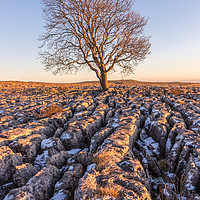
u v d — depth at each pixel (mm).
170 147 6262
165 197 4012
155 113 9250
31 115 10695
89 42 20875
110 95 16859
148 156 5492
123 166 4180
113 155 4734
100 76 22719
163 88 23656
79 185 3391
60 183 4176
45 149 5938
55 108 11125
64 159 5500
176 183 4691
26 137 6375
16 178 4336
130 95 16844
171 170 5391
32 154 5621
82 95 18984
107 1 17938
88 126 7762
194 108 10258
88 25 19344
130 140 6125
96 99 14766
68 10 18234
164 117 8438
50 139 6422
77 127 7586
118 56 19938
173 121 7895
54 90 27031
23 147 5605
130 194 3016
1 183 4438
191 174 4355
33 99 17625
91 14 18656
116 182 3418
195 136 5938
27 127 7480
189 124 8195
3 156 4707
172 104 11875
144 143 6957
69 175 4242
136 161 4477
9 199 3293
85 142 7426
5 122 8812
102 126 9562
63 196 3773
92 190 3180
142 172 4086
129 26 18875
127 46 19594
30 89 30344
